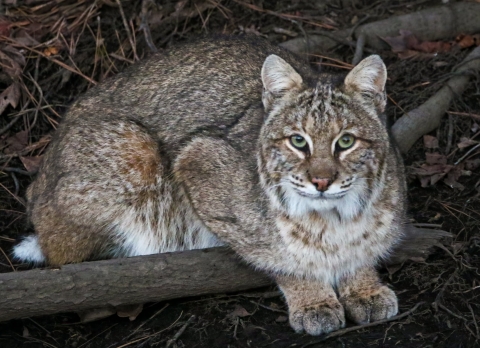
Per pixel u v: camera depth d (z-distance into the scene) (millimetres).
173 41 14430
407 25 14523
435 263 10430
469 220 11125
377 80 9398
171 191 10711
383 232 9711
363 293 9820
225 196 10062
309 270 9711
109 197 10508
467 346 9039
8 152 13109
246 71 10891
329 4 15078
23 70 13961
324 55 14344
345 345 9148
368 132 9227
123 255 10977
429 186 11945
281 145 9258
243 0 14852
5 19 14461
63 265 9648
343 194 9039
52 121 13484
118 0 14375
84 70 14102
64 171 10602
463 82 13438
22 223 12055
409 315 9539
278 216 9539
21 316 9539
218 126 10484
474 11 14672
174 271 9773
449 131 12836
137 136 10656
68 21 14516
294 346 9250
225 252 10023
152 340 9742
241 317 9898
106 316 10156
